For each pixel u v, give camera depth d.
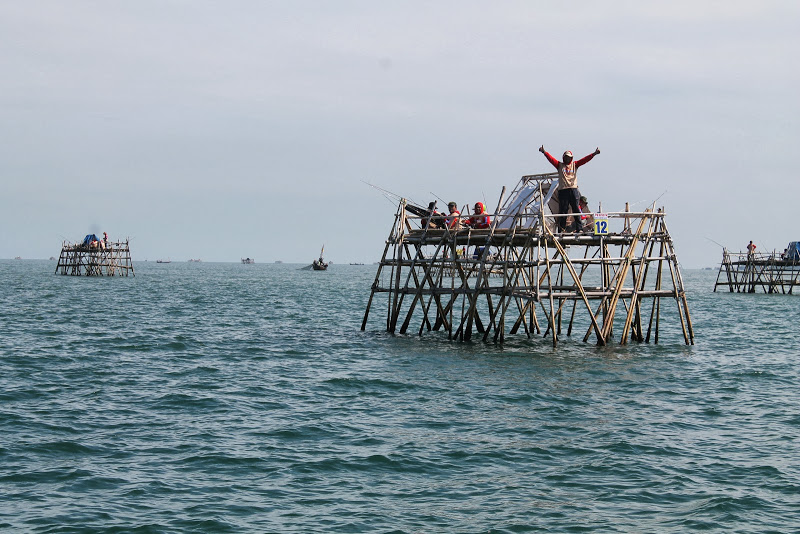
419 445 17.47
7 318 45.94
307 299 75.38
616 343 34.66
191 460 16.20
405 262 37.31
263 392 23.55
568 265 31.00
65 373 26.33
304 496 14.16
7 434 17.94
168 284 103.81
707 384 25.19
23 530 12.46
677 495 14.34
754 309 64.00
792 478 15.22
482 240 34.41
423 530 12.69
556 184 33.59
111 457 16.38
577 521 13.10
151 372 26.98
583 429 19.03
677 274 33.41
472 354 31.58
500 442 17.77
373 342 35.72
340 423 19.55
